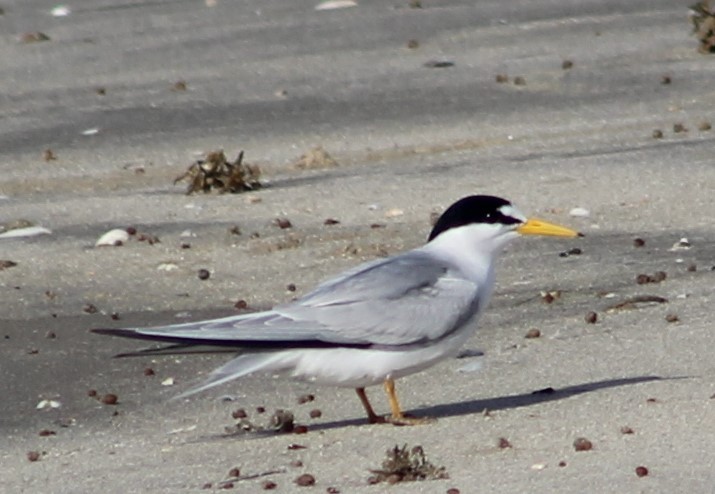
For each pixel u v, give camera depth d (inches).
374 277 388.8
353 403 417.7
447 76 899.4
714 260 539.5
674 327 461.4
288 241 594.9
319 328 376.8
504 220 403.9
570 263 546.6
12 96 917.8
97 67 984.9
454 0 1127.6
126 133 815.7
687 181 650.2
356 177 701.3
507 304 502.9
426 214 622.8
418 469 332.8
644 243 567.2
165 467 357.1
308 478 334.6
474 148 747.4
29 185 728.3
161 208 665.6
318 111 837.2
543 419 378.6
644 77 869.8
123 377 452.4
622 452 341.1
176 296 540.1
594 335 462.0
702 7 945.5
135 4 1205.7
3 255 600.7
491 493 316.2
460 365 444.1
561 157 709.9
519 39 985.5
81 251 601.0
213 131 810.2
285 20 1096.2
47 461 372.5
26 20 1162.6
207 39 1048.2
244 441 379.2
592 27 1010.1
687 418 366.9
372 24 1059.3
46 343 491.8
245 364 375.6
